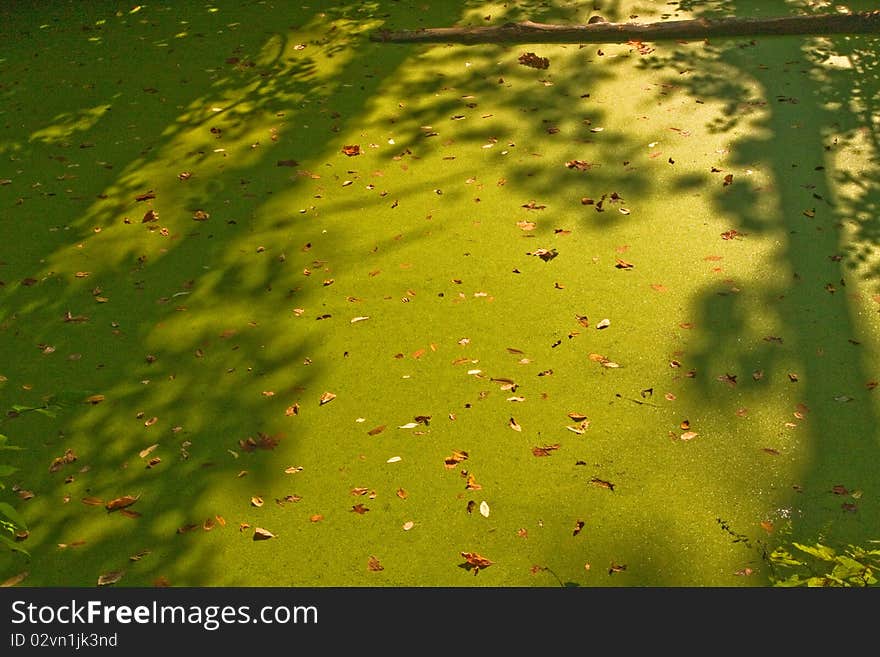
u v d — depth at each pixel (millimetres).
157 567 4168
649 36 8531
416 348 5285
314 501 4422
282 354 5312
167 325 5598
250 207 6645
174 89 8398
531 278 5746
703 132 7090
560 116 7473
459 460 4574
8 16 10398
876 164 6555
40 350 5477
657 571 4012
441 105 7789
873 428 4586
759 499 4273
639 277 5684
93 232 6496
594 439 4637
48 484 4586
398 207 6516
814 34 8352
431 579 4055
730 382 4902
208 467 4629
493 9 9469
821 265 5668
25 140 7734
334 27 9367
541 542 4160
